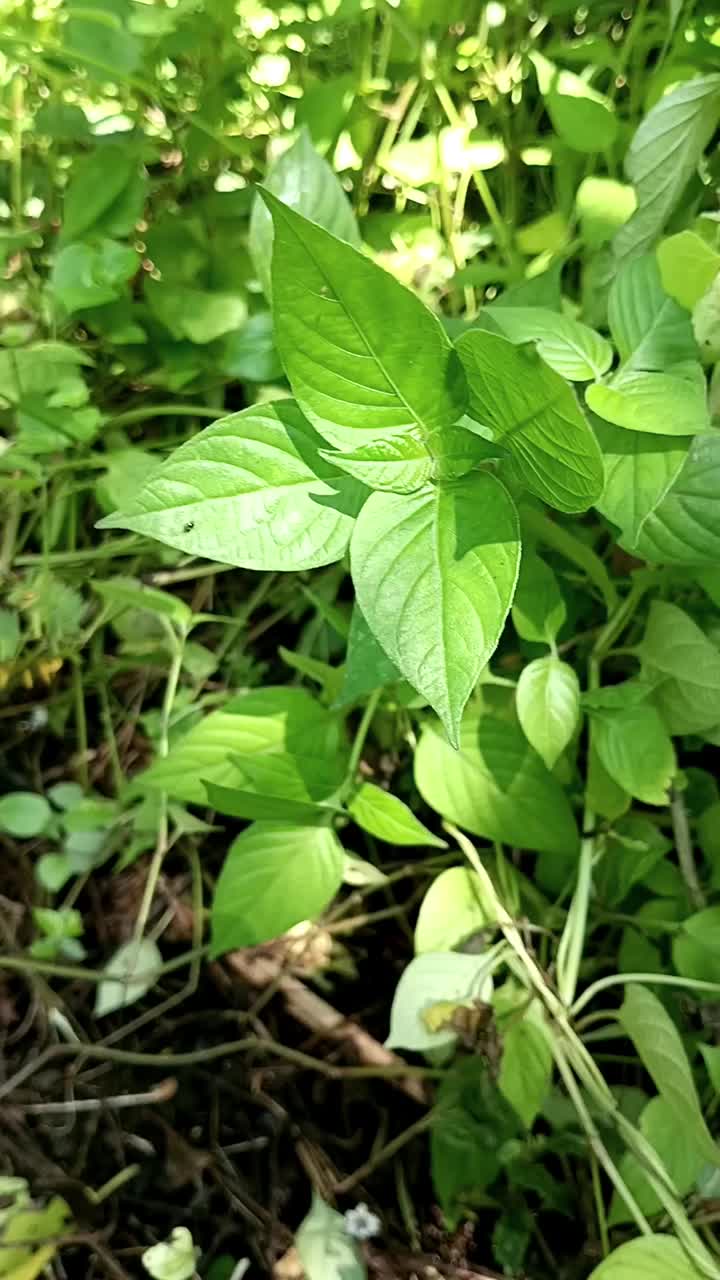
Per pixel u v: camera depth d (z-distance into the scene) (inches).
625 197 15.6
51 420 15.9
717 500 11.9
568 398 9.1
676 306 12.7
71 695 17.9
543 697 13.3
